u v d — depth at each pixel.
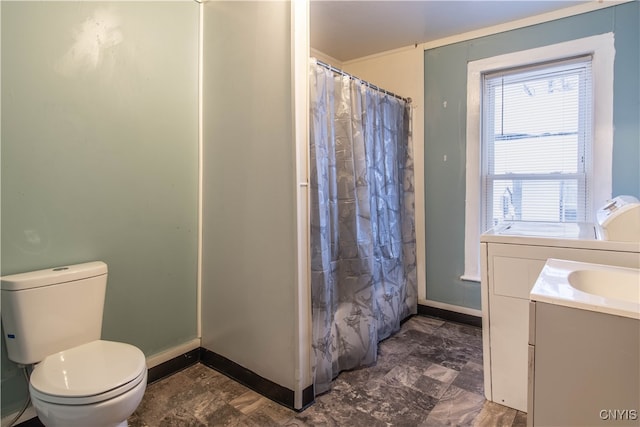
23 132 1.57
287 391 1.82
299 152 1.75
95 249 1.82
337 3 2.33
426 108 2.99
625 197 1.93
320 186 1.90
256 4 1.89
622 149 2.24
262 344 1.93
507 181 2.73
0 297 1.48
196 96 2.26
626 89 2.22
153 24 2.03
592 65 2.34
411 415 1.74
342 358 2.14
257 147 1.92
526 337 1.73
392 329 2.65
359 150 2.25
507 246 1.76
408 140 2.97
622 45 2.23
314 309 1.87
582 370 1.03
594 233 1.81
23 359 1.48
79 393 1.23
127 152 1.94
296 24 1.72
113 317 1.90
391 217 2.69
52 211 1.66
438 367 2.20
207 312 2.27
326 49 3.10
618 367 0.98
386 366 2.22
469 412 1.76
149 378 2.04
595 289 1.35
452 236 2.93
